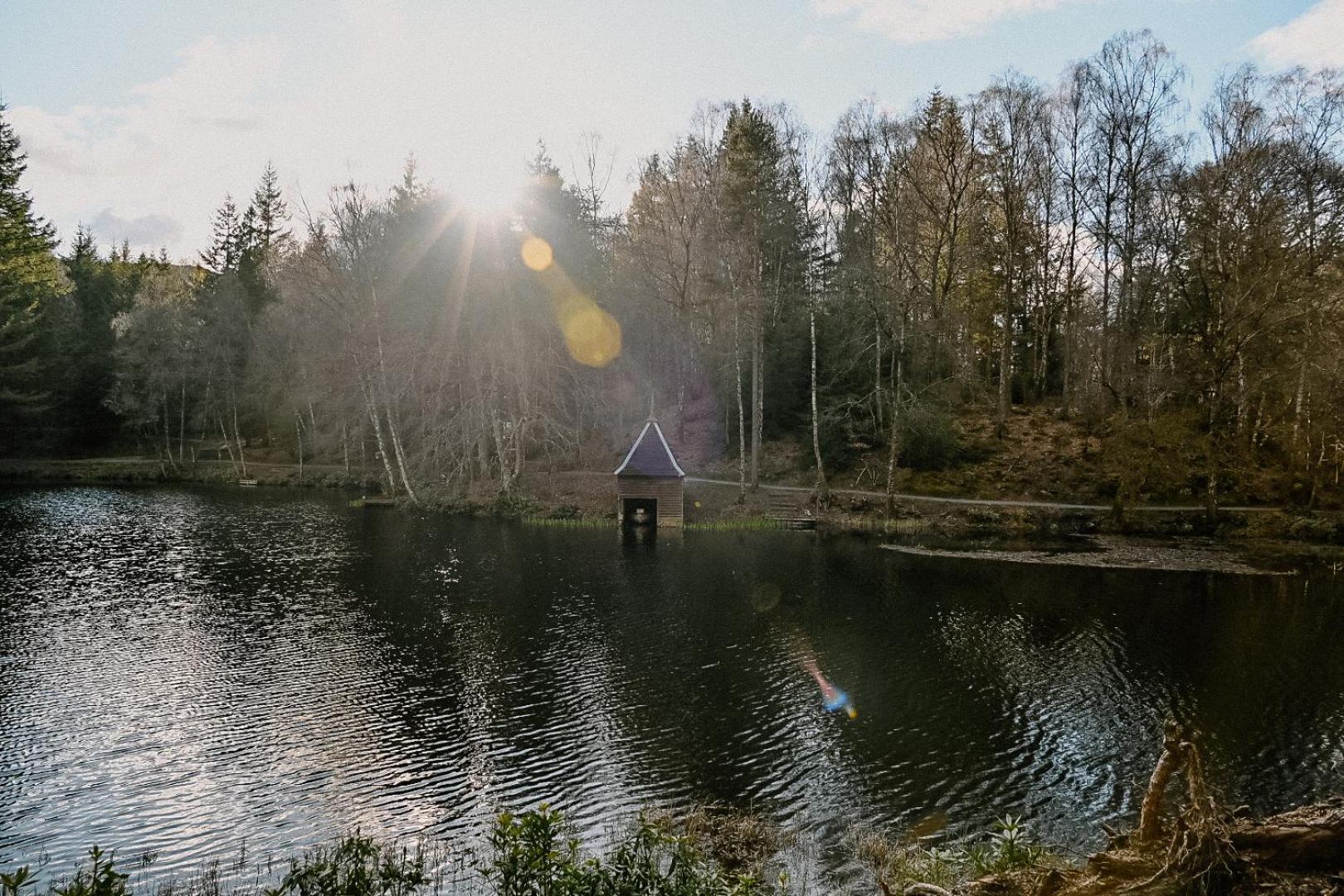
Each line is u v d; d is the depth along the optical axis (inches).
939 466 2159.2
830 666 919.7
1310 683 860.6
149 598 1205.7
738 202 2209.6
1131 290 2188.7
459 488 2273.6
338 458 3041.3
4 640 999.6
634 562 1512.1
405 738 724.7
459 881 496.4
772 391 2503.7
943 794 623.8
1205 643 1008.2
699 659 946.7
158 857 535.5
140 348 2933.1
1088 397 2182.6
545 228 2415.1
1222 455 1909.4
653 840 389.4
